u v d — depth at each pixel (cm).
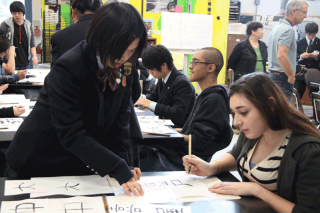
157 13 513
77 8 155
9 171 101
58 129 85
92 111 91
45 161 95
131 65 91
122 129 104
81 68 84
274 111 91
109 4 78
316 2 651
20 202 80
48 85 85
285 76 310
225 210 83
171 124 181
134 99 130
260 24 441
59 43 152
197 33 525
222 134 162
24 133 93
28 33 453
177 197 89
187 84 217
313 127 93
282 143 98
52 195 85
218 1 534
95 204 82
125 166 88
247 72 452
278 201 88
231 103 94
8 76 271
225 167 113
